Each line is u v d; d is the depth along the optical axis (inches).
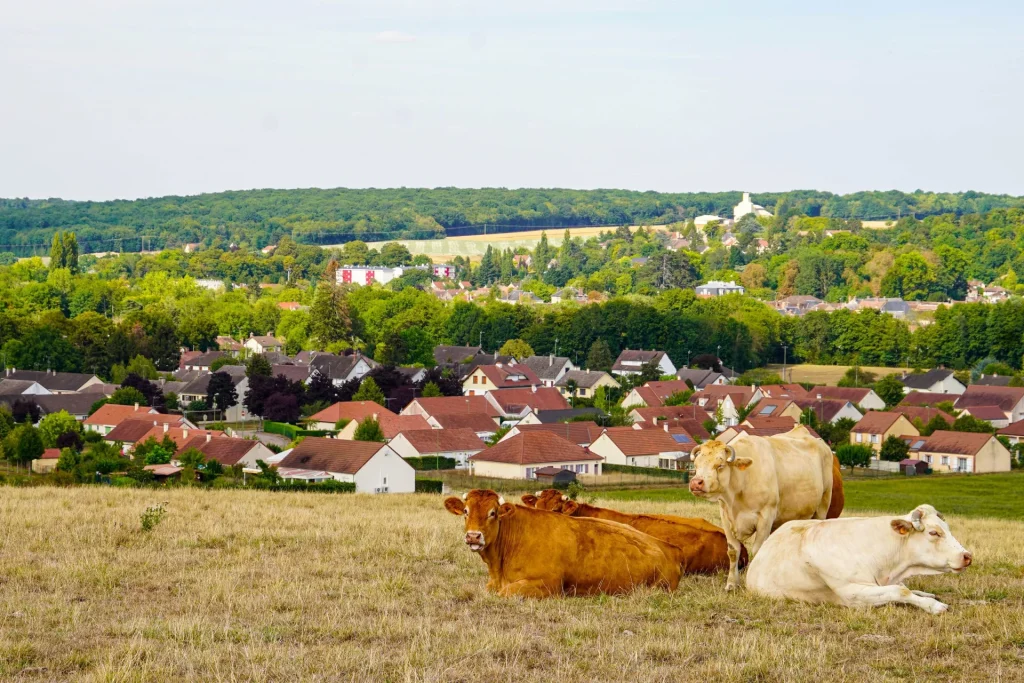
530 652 531.8
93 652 530.6
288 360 6712.6
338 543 872.3
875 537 627.8
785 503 725.9
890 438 3639.3
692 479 681.6
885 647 539.5
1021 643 537.0
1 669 503.2
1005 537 1067.9
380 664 508.4
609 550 677.9
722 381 6205.7
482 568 765.3
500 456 3149.6
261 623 589.9
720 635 563.5
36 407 4379.9
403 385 4820.4
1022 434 4311.0
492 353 7239.2
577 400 5413.4
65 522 946.7
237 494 1375.5
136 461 2603.3
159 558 786.8
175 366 6599.4
